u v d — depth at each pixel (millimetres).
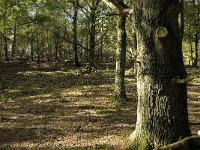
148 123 7004
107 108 14031
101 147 8680
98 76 28438
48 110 13844
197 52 45469
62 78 27250
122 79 15086
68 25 47125
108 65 42781
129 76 26578
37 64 42625
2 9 27688
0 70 35062
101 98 16375
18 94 19078
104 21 27531
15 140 9656
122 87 15125
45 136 9977
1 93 19578
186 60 49969
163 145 6859
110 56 50250
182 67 6871
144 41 6773
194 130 10344
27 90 20656
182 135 6922
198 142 7062
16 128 10992
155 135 6938
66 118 12289
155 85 6812
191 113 13234
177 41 6766
